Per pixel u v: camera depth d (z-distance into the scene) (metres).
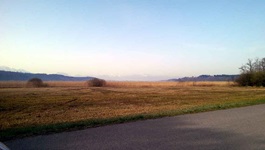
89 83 85.81
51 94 45.19
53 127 10.21
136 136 8.84
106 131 9.59
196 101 29.95
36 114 19.81
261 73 77.62
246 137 8.94
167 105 25.36
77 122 11.62
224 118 12.86
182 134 9.24
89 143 7.94
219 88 69.50
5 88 69.88
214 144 8.00
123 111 20.14
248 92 49.53
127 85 90.12
